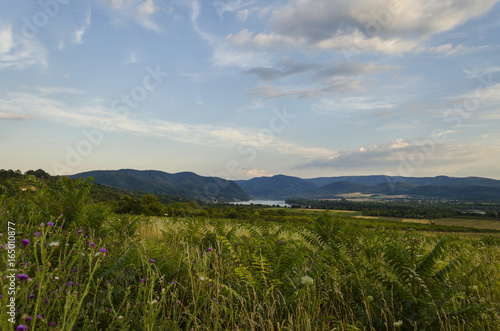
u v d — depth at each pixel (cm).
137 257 297
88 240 342
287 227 621
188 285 288
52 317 191
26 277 158
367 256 442
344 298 312
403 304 282
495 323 253
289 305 275
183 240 514
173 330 212
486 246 665
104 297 232
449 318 254
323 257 363
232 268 349
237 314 256
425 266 299
